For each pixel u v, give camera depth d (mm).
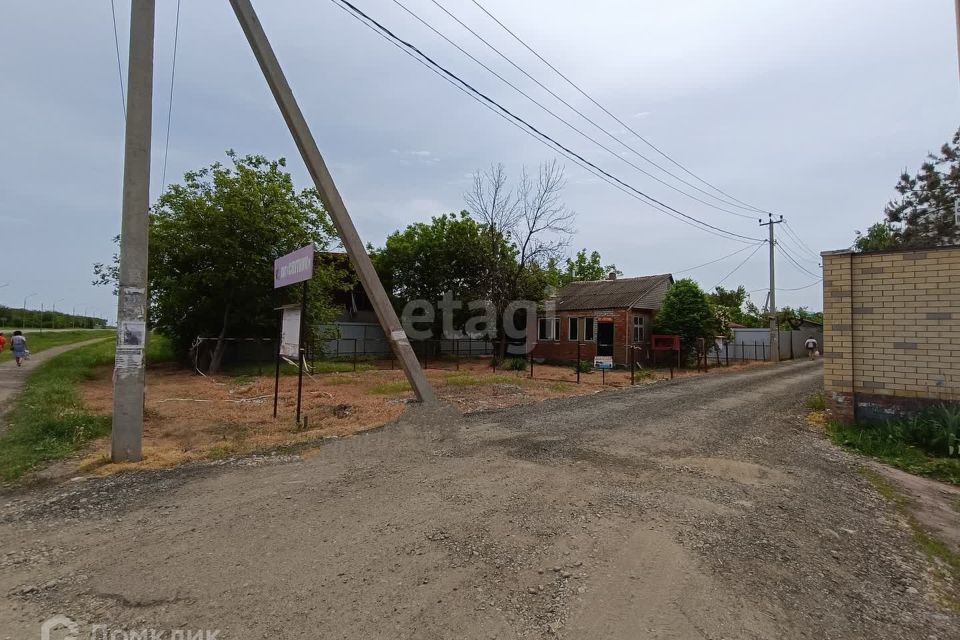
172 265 16859
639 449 6191
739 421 8258
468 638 2418
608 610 2646
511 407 9680
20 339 18609
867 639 2475
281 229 17344
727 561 3213
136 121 5875
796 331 30750
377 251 26828
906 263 7418
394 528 3719
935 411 6910
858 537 3713
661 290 24578
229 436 6980
